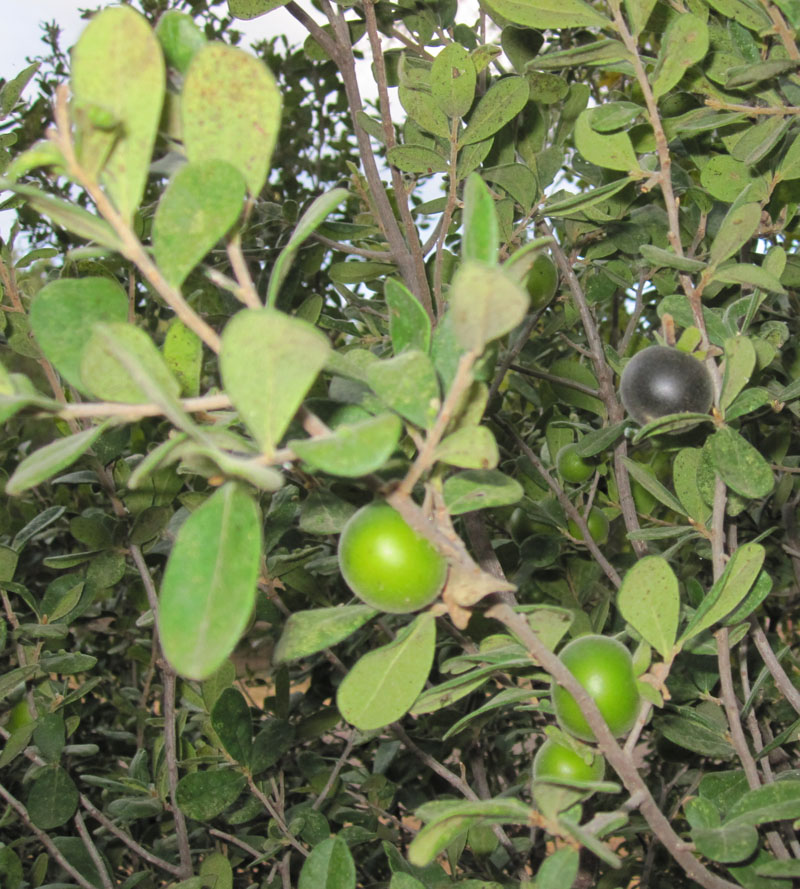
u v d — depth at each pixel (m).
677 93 0.33
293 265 0.38
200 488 0.44
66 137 0.17
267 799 0.35
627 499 0.37
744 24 0.27
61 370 0.19
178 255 0.18
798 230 0.38
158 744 0.41
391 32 0.41
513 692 0.22
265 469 0.16
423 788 0.51
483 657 0.21
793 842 0.30
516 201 0.36
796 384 0.29
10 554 0.36
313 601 0.40
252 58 0.18
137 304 0.53
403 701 0.21
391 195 0.45
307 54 0.45
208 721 0.37
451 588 0.20
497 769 0.54
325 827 0.35
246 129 0.19
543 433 0.53
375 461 0.16
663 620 0.22
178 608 0.17
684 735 0.29
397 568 0.19
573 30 0.48
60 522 0.54
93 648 0.58
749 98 0.30
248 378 0.16
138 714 0.50
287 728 0.35
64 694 0.40
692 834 0.20
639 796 0.20
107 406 0.18
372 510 0.20
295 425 0.23
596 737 0.20
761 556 0.22
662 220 0.38
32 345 0.36
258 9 0.35
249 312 0.16
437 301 0.34
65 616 0.37
